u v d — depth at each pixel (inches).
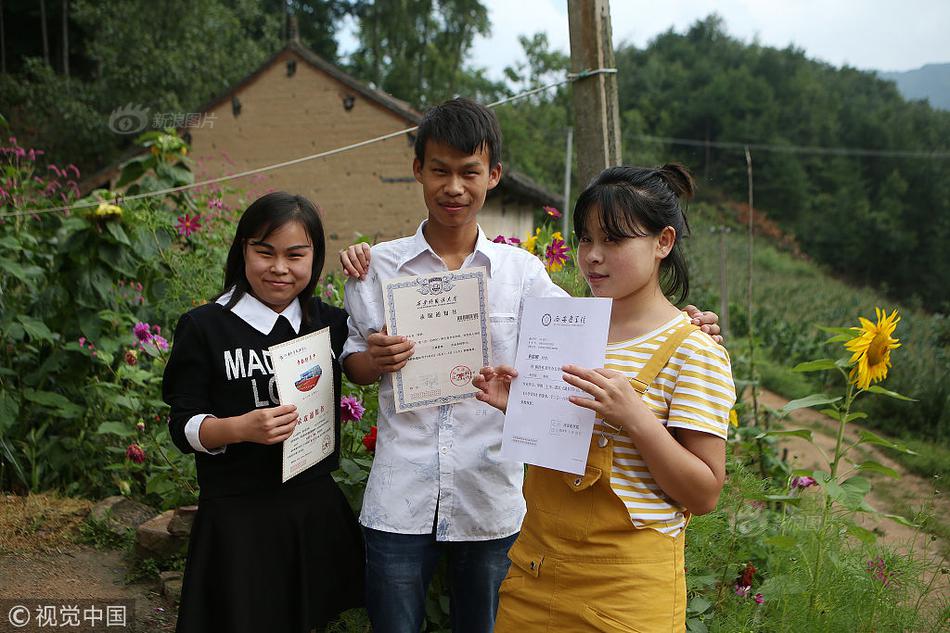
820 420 333.1
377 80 1203.9
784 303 735.7
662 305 66.0
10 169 176.2
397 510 78.4
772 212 1985.7
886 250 1825.8
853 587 104.2
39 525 132.2
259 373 80.5
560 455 62.1
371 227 407.2
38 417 153.4
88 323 149.2
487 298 79.6
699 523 100.4
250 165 420.5
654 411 61.4
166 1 592.7
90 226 146.9
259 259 78.6
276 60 411.5
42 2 788.0
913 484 235.1
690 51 2770.7
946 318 672.4
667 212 62.6
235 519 78.7
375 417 107.4
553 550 63.8
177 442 77.6
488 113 77.3
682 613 62.1
